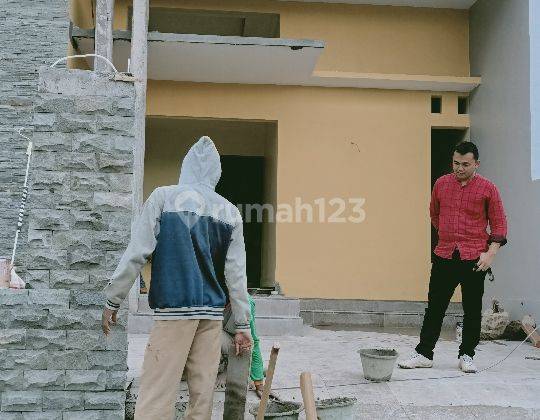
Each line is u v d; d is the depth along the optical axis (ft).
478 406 14.17
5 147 24.64
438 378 16.97
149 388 9.64
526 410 13.93
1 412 11.82
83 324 12.06
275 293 31.17
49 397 11.92
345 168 34.12
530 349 23.57
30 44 25.58
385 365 16.22
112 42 26.81
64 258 12.16
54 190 12.23
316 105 34.30
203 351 9.97
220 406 13.55
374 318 32.94
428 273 33.94
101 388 12.03
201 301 9.87
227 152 39.93
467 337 18.40
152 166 38.96
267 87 34.12
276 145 34.35
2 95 25.00
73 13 27.40
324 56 34.71
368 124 34.45
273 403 12.01
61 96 12.44
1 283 12.80
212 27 40.65
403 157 34.45
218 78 32.99
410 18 35.47
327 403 12.32
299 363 19.31
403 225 34.09
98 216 12.29
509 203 30.07
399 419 13.21
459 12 35.83
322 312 32.86
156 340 9.75
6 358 11.87
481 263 17.97
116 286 9.83
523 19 28.91
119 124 12.54
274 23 37.88
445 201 18.98
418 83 33.99
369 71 34.88
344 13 35.09
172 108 33.37
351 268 33.63
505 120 30.66
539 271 26.78
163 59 30.09
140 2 26.43
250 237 39.91
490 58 32.63
